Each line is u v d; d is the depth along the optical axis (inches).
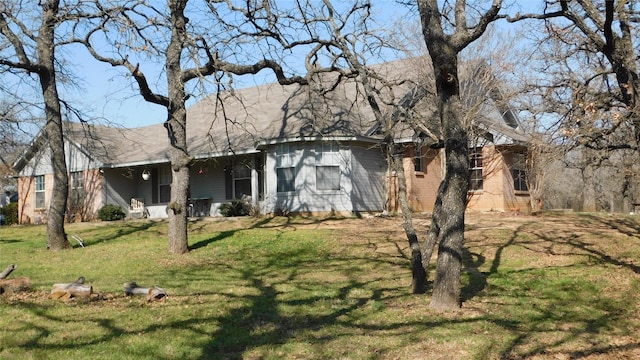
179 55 586.2
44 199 1185.4
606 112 374.9
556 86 466.3
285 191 846.5
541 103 588.4
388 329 306.8
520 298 379.9
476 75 820.6
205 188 1024.9
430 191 936.9
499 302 369.4
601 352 273.3
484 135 894.4
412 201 887.1
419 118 427.5
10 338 279.6
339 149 838.5
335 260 541.3
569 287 407.5
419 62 804.6
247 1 523.2
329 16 444.8
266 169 876.0
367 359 258.1
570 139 385.4
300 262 538.3
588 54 522.0
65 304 355.3
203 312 340.2
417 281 392.2
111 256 580.4
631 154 452.8
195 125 1070.4
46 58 652.7
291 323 321.1
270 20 525.0
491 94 841.5
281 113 893.8
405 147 873.5
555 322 324.2
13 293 387.5
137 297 380.5
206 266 520.7
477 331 301.7
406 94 754.2
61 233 647.8
